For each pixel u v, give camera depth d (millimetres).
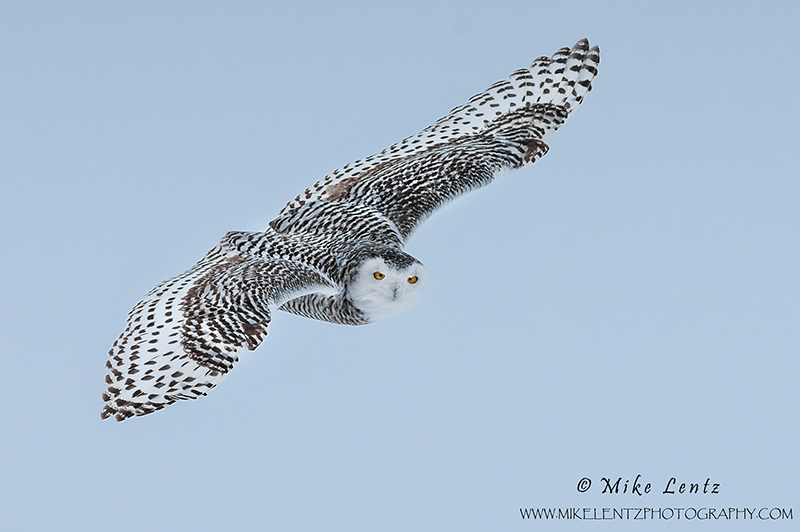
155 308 10789
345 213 12555
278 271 11203
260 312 10469
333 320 12117
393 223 12477
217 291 10852
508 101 13750
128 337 10469
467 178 12906
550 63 13820
